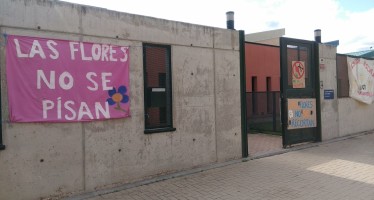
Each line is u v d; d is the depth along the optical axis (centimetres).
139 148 592
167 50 638
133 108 586
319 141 970
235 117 749
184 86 657
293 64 900
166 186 565
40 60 487
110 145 558
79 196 517
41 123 489
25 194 476
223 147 725
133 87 586
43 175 491
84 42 529
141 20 596
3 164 458
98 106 543
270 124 1223
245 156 766
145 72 604
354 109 1129
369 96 1194
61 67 506
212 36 705
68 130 514
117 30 566
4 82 459
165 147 627
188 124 663
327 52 1009
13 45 465
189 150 665
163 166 625
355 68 1127
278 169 670
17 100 468
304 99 927
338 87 1062
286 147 882
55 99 500
